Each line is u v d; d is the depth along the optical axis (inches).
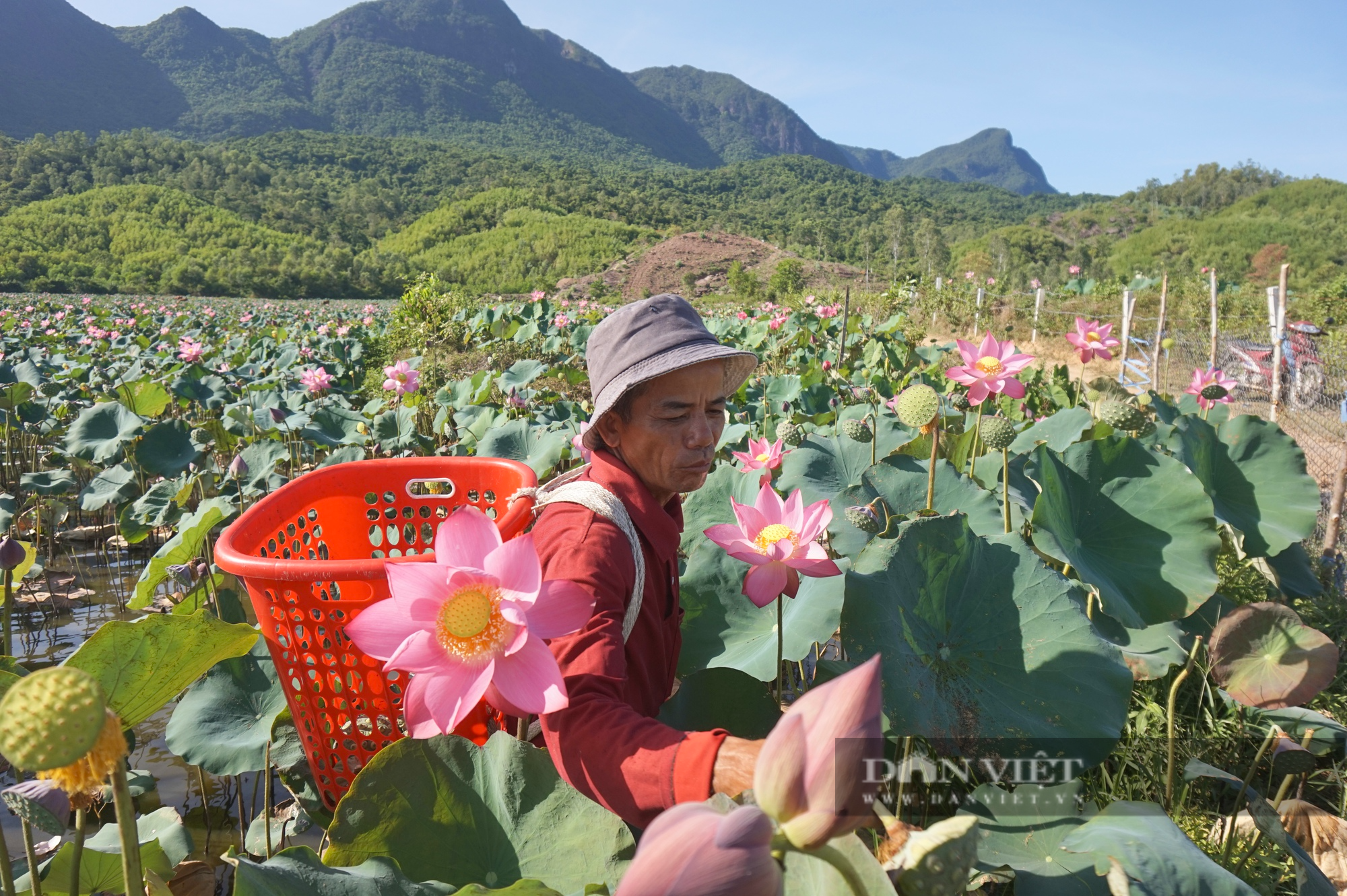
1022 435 129.8
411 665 44.6
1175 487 90.8
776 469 126.5
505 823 57.7
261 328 756.0
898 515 84.7
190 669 54.4
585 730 48.2
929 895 31.9
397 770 57.5
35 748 32.0
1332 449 269.1
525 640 44.1
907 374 346.6
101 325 769.6
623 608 55.7
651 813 45.5
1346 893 69.3
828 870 42.3
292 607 70.2
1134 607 87.6
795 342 478.9
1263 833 64.6
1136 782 80.9
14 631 152.4
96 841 73.3
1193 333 561.3
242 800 96.6
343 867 52.7
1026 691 64.7
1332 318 624.7
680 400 60.4
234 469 153.3
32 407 253.9
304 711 74.9
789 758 25.9
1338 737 83.5
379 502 102.3
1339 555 150.0
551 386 400.5
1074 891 52.4
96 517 216.7
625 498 60.9
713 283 3240.7
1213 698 90.7
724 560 90.4
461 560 47.4
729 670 67.3
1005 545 70.8
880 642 61.6
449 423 263.9
